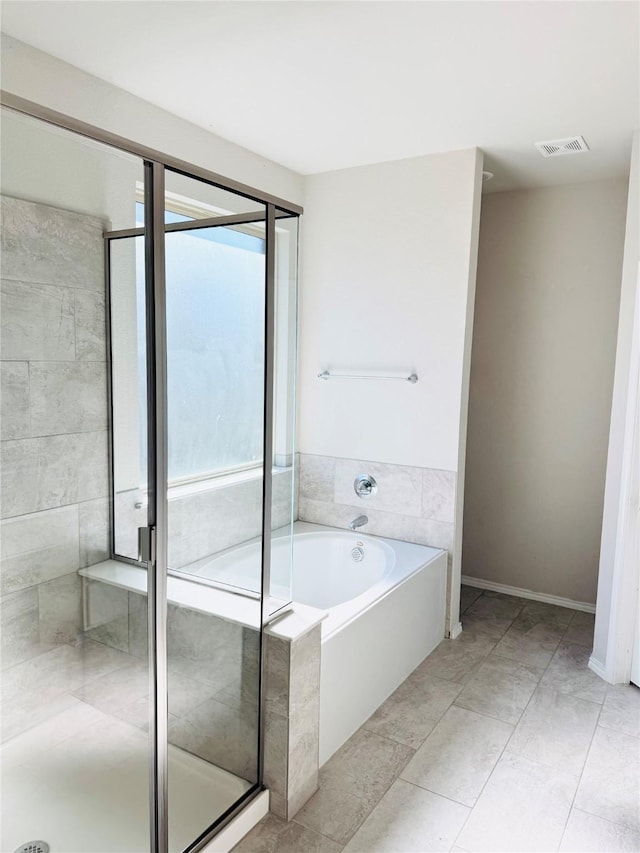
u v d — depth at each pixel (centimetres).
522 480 398
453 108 260
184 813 180
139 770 166
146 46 213
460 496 338
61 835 148
